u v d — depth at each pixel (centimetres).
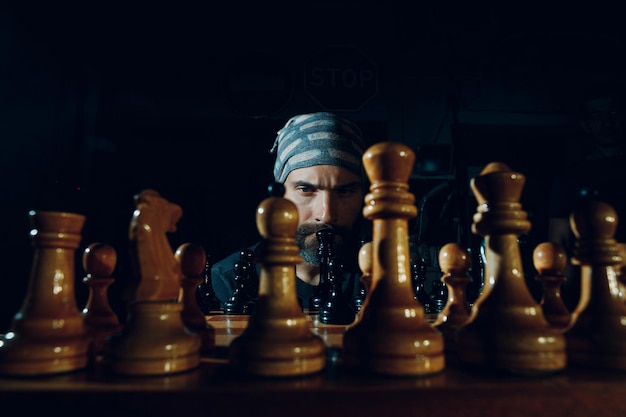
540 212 368
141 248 52
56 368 48
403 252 57
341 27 406
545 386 44
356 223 262
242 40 405
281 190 66
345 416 43
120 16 398
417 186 380
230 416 42
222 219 390
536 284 140
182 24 404
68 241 55
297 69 402
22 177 369
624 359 50
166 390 43
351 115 395
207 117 397
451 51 395
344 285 236
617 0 391
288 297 55
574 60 393
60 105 383
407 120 392
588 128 329
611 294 55
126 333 50
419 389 44
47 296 52
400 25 399
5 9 369
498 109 388
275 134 398
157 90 398
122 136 390
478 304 56
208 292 202
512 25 393
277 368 47
